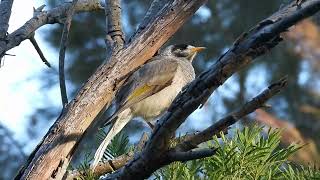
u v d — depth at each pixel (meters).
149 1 25.31
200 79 6.07
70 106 8.66
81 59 25.66
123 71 8.98
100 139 10.08
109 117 13.14
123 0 25.41
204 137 6.30
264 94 5.99
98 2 11.03
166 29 9.21
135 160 6.53
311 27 16.55
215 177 6.99
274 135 7.35
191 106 6.12
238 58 5.94
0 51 10.05
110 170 8.23
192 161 7.15
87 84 8.84
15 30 10.34
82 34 25.73
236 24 25.86
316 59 17.05
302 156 9.23
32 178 8.20
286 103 22.72
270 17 5.88
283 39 5.87
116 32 9.35
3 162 23.23
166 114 6.25
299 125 21.09
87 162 8.35
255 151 7.08
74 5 9.30
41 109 25.16
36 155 8.36
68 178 8.26
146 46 9.15
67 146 8.41
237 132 7.30
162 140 6.32
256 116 10.05
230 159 7.02
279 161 7.15
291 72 23.27
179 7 9.24
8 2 10.27
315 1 5.66
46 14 10.63
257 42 5.88
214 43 25.84
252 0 25.69
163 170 7.18
